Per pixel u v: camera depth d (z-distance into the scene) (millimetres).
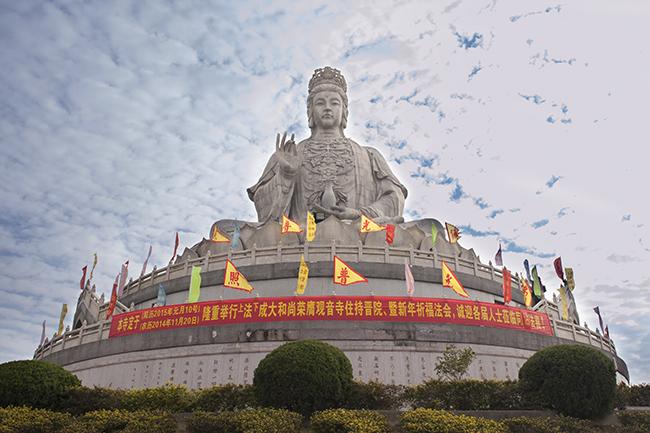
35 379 16156
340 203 37031
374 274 27672
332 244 28438
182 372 22047
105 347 23609
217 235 32688
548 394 16000
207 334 22484
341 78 43531
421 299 23328
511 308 24578
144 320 23516
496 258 33125
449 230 34281
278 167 37094
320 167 38062
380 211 36531
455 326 23047
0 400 15719
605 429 15086
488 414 15938
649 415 15734
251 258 28234
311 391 15344
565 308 30047
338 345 22078
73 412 16141
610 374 16125
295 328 22266
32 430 13477
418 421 14031
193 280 24328
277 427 13375
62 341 25406
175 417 15273
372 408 15945
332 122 41250
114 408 16203
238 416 13852
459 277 29109
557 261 32344
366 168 38844
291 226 30484
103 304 30312
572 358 16203
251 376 21547
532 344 24266
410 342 22359
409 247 29547
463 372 19500
